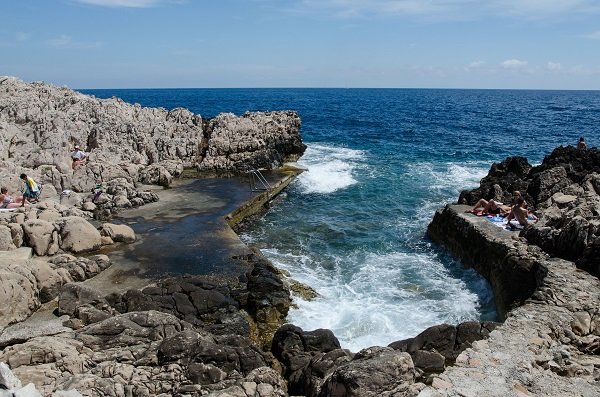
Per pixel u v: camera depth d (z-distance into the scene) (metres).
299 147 38.09
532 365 10.46
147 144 32.19
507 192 23.16
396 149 46.56
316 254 20.53
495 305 16.45
